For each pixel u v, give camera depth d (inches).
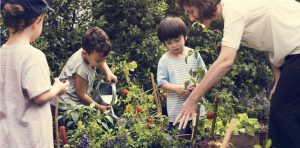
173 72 202.2
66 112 181.9
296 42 154.5
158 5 257.1
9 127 137.8
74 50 242.8
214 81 150.4
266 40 157.9
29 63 137.8
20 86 137.9
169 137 177.6
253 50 273.6
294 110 154.6
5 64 139.5
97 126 176.6
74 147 173.3
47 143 140.6
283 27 154.9
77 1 243.8
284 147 156.8
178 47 201.5
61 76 196.4
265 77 276.7
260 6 155.1
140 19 254.1
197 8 154.2
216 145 164.9
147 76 246.7
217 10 155.0
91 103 190.1
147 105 192.4
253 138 189.3
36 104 139.3
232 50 149.7
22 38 141.5
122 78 233.1
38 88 136.6
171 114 200.5
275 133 157.3
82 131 175.5
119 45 249.4
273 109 157.1
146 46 247.0
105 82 207.0
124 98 222.1
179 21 201.9
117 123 183.6
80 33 240.5
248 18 153.9
